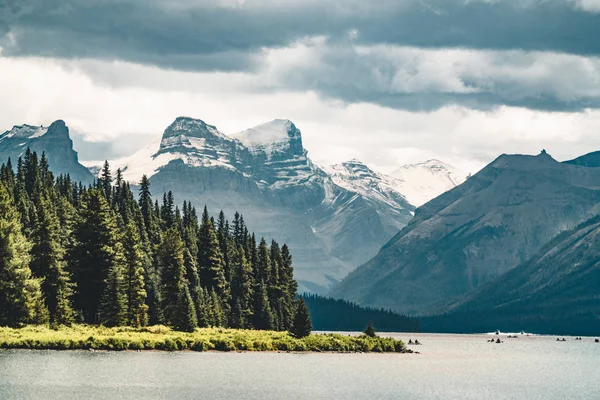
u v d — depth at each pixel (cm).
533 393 17538
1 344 17450
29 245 19325
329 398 15038
